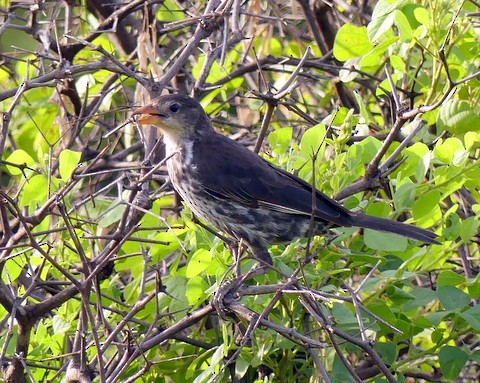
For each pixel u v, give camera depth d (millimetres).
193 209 11234
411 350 9633
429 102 10484
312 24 13055
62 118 12531
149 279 9820
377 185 9961
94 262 9203
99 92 13078
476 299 10281
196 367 9594
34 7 11992
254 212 10859
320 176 10266
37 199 10148
